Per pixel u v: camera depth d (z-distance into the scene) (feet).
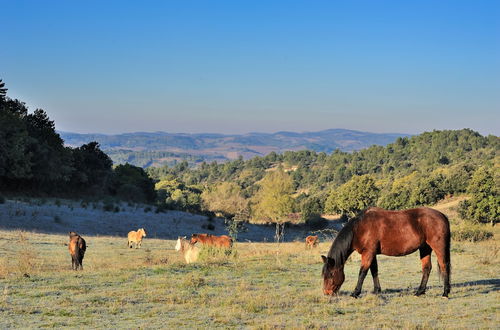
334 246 35.99
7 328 26.58
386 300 34.60
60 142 208.13
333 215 379.14
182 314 30.25
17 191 179.63
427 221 35.09
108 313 30.32
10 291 36.24
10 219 114.11
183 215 175.22
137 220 147.95
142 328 26.71
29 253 59.31
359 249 35.86
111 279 42.27
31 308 30.99
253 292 37.65
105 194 225.35
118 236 122.01
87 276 43.91
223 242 66.28
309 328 26.84
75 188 212.64
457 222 263.90
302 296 36.14
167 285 39.52
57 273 45.83
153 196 257.55
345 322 28.40
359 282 35.58
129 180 246.27
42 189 193.06
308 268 51.34
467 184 352.90
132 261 67.10
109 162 236.84
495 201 251.19
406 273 48.14
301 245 102.78
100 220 136.98
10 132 173.06
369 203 354.54
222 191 309.22
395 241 35.14
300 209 371.15
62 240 93.25
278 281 43.04
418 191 353.31
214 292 37.37
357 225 35.73
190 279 40.68
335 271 35.70
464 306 32.55
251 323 28.19
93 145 236.63
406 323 27.53
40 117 212.43
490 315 30.01
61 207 141.59
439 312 30.89
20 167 167.43
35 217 121.19
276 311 31.24
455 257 60.18
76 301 33.32
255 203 297.94
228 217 204.64
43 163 181.16
